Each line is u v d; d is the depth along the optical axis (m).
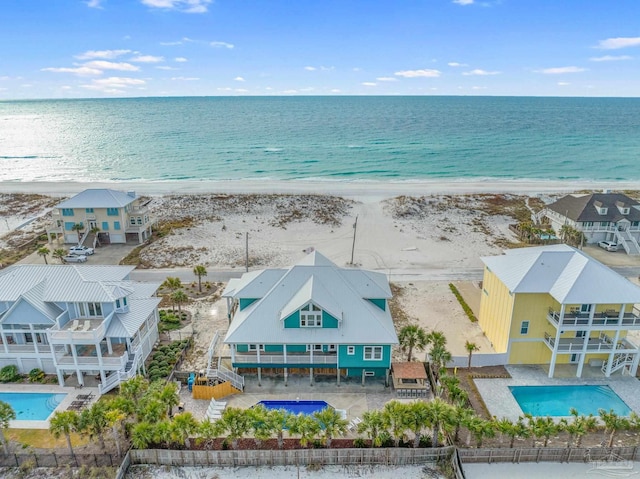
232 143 171.62
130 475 26.97
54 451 28.19
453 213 80.94
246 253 60.59
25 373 36.44
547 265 36.75
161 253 63.97
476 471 27.27
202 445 28.95
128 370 34.53
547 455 27.86
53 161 144.12
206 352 39.78
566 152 152.88
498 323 39.28
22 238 71.00
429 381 35.53
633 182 109.88
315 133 199.75
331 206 83.81
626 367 37.47
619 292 33.78
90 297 35.62
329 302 34.31
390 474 27.14
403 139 180.75
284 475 27.05
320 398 33.66
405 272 58.16
